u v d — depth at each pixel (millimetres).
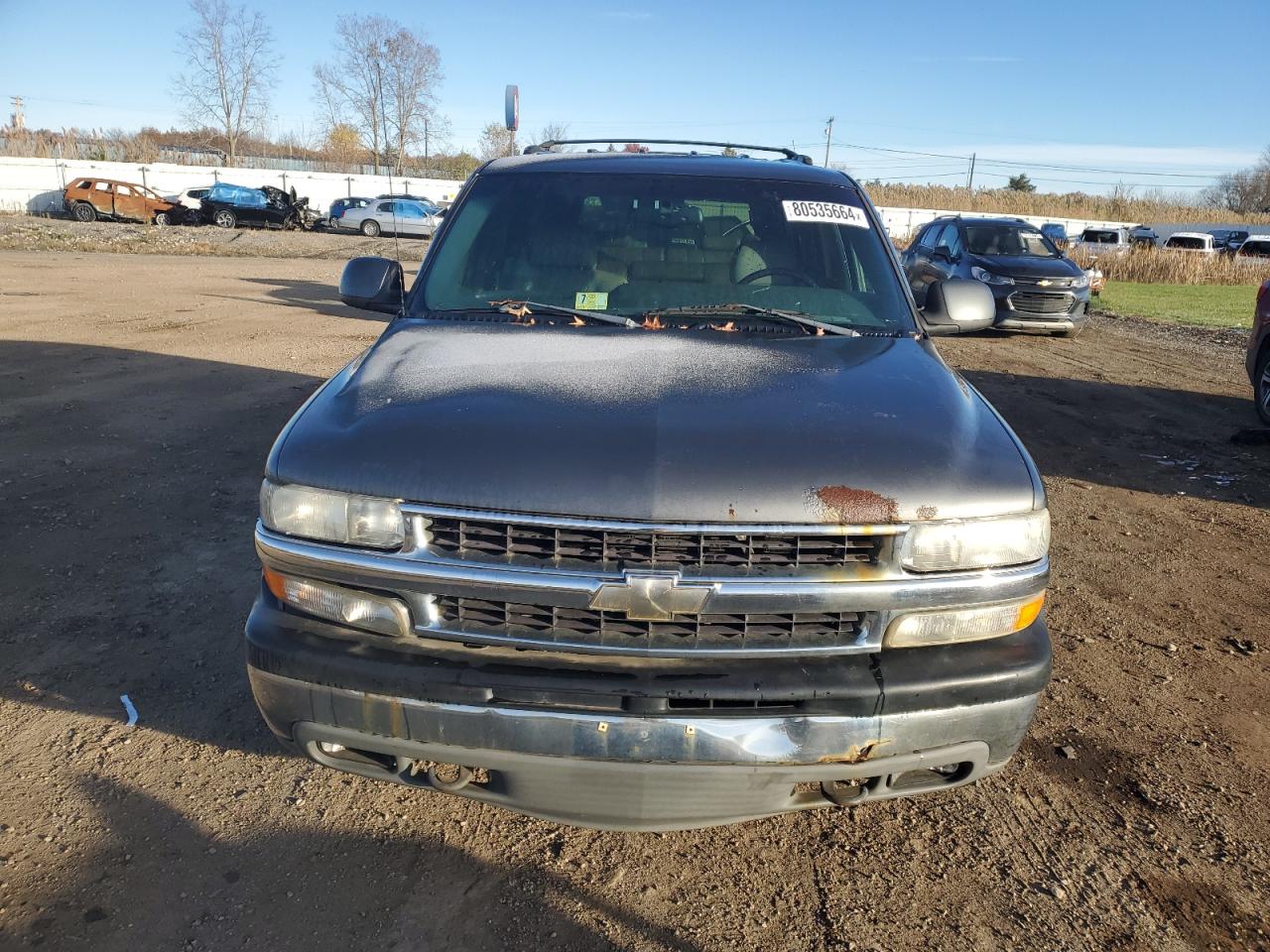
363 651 2066
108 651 3404
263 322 11516
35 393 7117
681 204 3395
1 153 48531
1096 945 2242
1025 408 8445
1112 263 25906
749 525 1955
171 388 7492
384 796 2688
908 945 2227
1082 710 3297
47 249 22500
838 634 2055
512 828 2580
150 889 2301
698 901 2344
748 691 1973
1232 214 59188
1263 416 7777
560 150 4180
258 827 2535
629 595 1938
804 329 2998
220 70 61594
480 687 1990
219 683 3223
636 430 2107
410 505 2008
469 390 2322
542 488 1977
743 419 2180
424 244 30125
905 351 2850
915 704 2033
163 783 2693
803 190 3492
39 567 4070
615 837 2570
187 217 34031
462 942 2182
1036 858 2541
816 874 2457
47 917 2195
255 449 5910
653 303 3104
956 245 14031
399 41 64125
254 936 2174
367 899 2299
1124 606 4230
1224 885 2457
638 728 1965
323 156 71938
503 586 1972
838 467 2039
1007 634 2152
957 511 2033
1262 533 5301
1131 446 7211
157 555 4246
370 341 10320
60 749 2832
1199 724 3232
